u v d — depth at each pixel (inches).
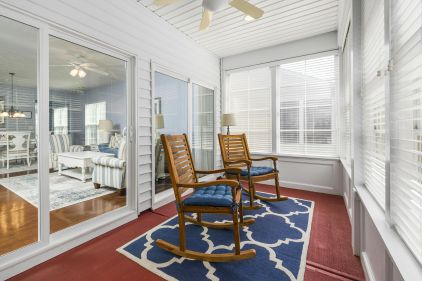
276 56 157.5
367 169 69.6
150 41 113.0
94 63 98.0
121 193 126.0
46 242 71.1
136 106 104.5
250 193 110.9
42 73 70.8
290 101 154.4
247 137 173.8
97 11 86.9
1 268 59.8
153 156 114.7
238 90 177.8
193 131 155.3
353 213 72.6
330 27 131.1
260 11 81.4
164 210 114.1
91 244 79.2
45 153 71.9
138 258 69.9
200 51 157.2
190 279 59.7
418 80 35.6
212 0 75.0
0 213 89.4
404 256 36.4
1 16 62.9
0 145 71.2
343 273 62.1
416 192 36.6
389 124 46.8
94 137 100.4
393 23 45.4
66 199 119.2
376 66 59.0
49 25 72.8
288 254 71.0
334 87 138.5
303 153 150.2
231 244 76.9
